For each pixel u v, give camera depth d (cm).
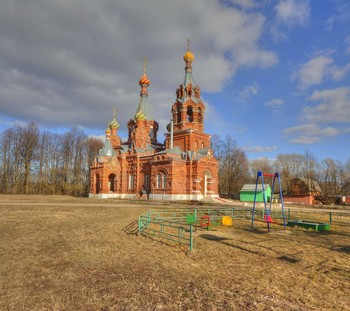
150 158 5950
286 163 9962
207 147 6203
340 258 1333
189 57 6288
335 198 6888
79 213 2878
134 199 5747
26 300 789
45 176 8531
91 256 1241
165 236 1755
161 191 5500
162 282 950
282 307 788
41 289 868
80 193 8138
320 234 2012
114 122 7688
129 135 7100
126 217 2614
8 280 938
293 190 7425
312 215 3353
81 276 988
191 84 6188
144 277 994
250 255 1347
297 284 973
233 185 8206
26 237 1617
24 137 8262
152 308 761
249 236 1861
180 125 6044
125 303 786
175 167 5403
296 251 1451
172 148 5644
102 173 6338
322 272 1115
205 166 5694
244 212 3322
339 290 929
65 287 887
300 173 9919
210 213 3050
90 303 780
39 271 1034
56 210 3080
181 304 790
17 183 8081
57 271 1036
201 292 875
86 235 1714
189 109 6172
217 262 1212
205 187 5794
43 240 1543
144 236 1728
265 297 851
